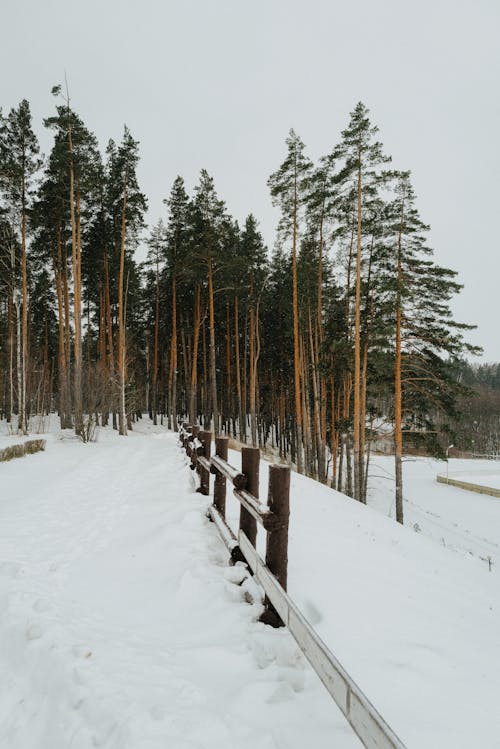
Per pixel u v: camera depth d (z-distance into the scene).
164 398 39.78
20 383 19.77
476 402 74.50
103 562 4.14
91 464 10.88
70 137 20.16
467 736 1.96
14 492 7.73
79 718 1.85
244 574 3.32
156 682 2.09
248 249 26.88
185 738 1.66
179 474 8.44
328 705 1.98
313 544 5.04
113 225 24.84
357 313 15.84
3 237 21.05
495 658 2.94
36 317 34.56
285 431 34.16
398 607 3.58
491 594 5.16
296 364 18.80
